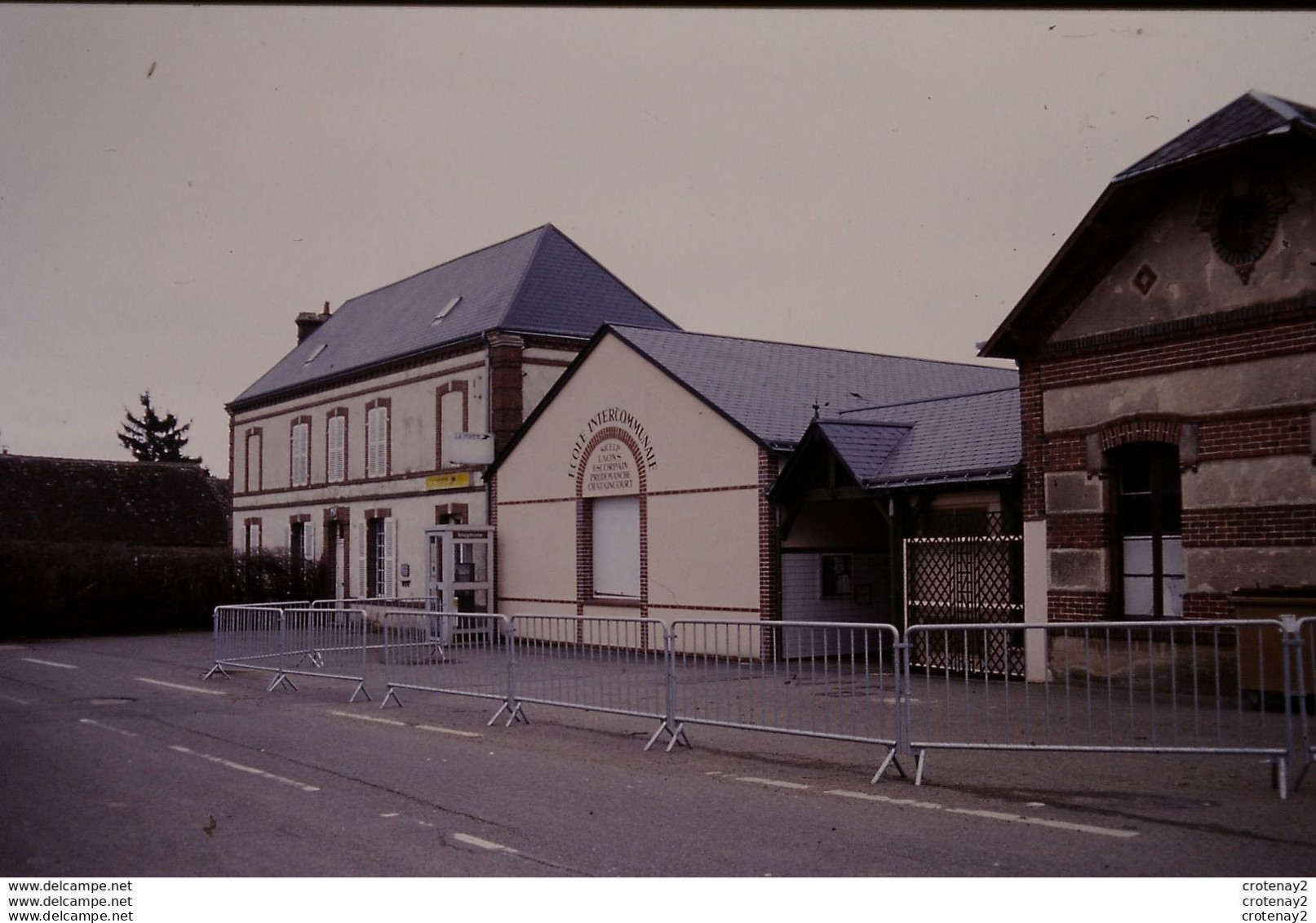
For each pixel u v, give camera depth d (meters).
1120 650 14.80
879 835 7.53
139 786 9.37
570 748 11.27
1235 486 13.65
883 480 17.98
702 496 21.33
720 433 20.97
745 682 15.29
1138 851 7.05
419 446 30.33
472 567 26.52
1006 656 9.76
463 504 28.34
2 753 11.06
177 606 31.12
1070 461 15.47
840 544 20.80
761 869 6.71
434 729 12.70
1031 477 15.94
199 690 16.89
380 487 31.91
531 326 28.00
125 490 51.50
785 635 19.50
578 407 24.52
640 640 18.75
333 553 34.41
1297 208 13.21
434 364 29.91
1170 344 14.41
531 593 25.84
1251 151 13.42
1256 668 12.39
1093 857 6.92
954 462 17.38
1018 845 7.24
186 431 76.12
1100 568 15.05
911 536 17.88
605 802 8.65
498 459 26.97
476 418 28.28
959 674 16.91
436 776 9.77
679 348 23.52
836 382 24.47
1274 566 13.24
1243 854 6.95
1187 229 14.28
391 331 33.53
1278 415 13.30
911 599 17.77
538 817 8.14
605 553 24.00
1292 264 13.23
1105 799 8.58
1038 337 15.89
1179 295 14.34
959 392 26.69
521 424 27.31
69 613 29.59
